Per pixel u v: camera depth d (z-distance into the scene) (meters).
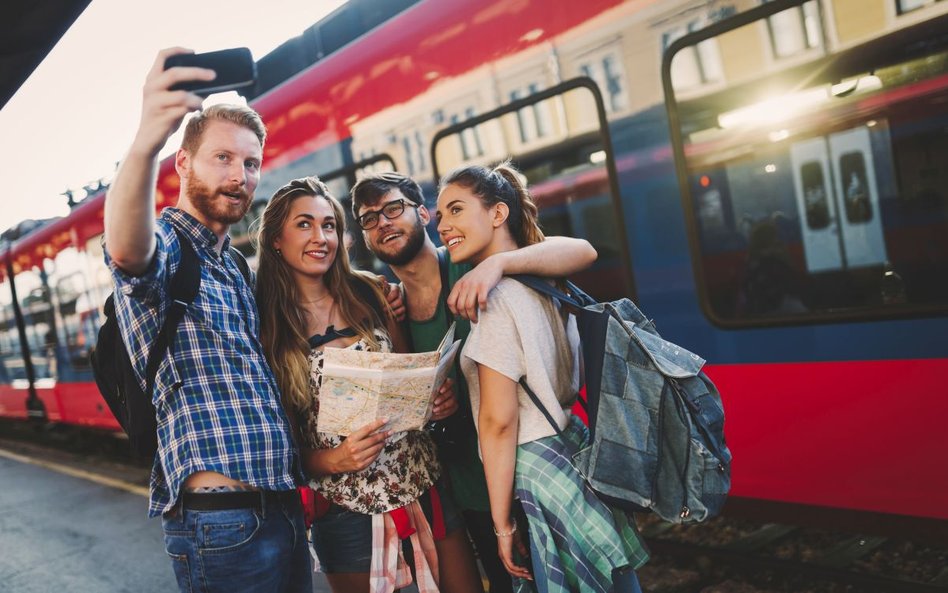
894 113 2.57
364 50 4.21
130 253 1.51
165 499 1.79
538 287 1.72
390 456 1.93
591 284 3.42
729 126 2.92
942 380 2.54
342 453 1.79
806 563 3.07
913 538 2.64
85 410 8.24
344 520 1.94
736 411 3.05
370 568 1.92
